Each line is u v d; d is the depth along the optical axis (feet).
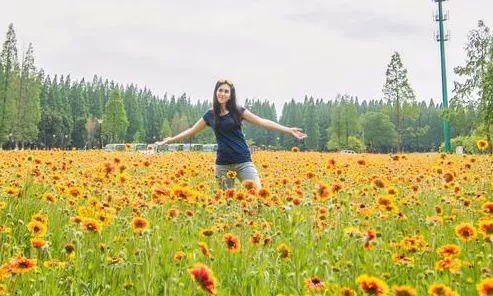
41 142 309.22
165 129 374.84
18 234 13.80
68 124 323.98
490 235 10.11
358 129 304.91
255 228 13.84
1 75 214.90
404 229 15.87
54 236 13.58
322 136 418.51
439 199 20.02
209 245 11.95
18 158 34.04
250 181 15.55
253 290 9.74
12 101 218.79
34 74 234.79
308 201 13.66
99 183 19.70
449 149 134.41
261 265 10.32
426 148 411.75
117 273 10.43
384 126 331.16
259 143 425.28
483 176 28.89
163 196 14.08
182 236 13.00
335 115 303.89
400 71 187.93
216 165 21.67
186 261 10.79
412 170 32.78
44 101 319.27
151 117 403.75
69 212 15.11
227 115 21.09
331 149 340.18
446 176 20.02
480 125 106.83
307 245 11.51
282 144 411.34
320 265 10.57
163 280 9.82
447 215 17.11
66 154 48.83
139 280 9.44
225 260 11.14
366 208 15.51
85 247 11.48
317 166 36.45
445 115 125.59
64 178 22.74
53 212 15.70
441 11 145.79
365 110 522.06
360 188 22.57
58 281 9.73
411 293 7.54
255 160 47.65
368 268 10.44
